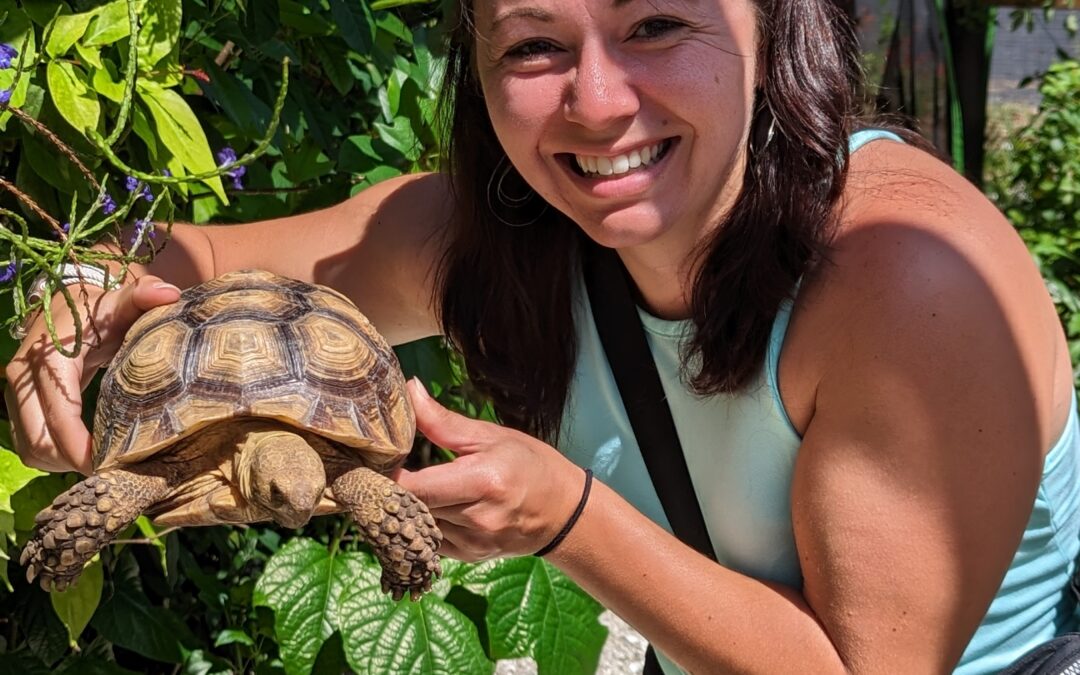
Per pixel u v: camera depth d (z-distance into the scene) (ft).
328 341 2.71
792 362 2.79
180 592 4.12
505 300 3.14
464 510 2.63
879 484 2.66
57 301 2.90
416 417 2.76
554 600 3.88
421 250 3.31
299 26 3.81
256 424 2.63
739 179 2.84
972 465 2.62
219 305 2.75
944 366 2.60
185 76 3.40
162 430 2.56
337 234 3.38
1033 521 2.86
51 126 3.13
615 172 2.74
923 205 2.71
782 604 2.81
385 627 3.68
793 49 2.74
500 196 3.09
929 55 6.92
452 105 3.13
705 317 2.82
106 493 2.51
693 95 2.65
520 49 2.70
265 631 4.07
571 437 3.25
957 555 2.65
